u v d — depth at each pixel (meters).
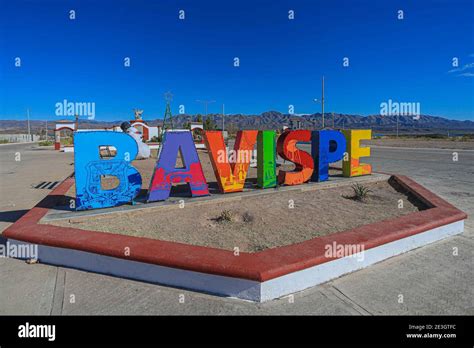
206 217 5.80
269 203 6.80
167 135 6.51
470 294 3.37
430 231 4.79
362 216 5.86
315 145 8.73
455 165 15.38
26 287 3.59
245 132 7.43
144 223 5.43
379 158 19.70
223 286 3.37
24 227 4.67
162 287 3.56
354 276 3.78
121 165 6.11
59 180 12.02
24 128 153.50
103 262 3.90
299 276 3.45
